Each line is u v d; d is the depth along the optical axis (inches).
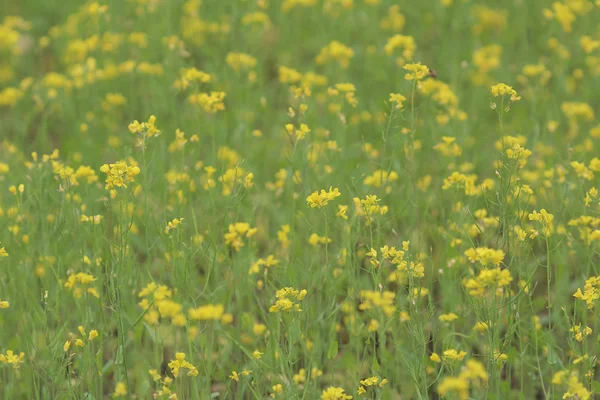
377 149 359.9
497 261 187.2
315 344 233.6
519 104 394.0
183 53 385.4
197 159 332.5
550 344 220.8
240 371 235.9
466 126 354.9
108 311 276.4
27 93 420.5
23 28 506.9
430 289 237.6
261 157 352.8
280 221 305.9
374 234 284.7
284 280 250.5
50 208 274.1
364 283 270.1
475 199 278.1
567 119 380.5
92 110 404.8
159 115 390.0
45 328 220.1
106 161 367.9
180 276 227.1
